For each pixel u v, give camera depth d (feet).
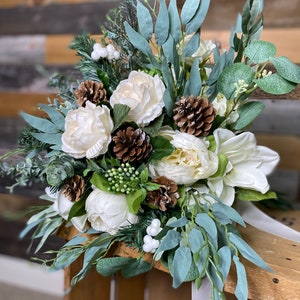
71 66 4.56
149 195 1.96
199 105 1.92
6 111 4.96
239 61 2.07
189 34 2.16
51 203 2.58
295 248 2.15
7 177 2.41
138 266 2.05
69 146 1.91
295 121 3.67
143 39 2.06
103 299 2.89
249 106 2.09
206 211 1.94
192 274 1.76
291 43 3.62
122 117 1.86
